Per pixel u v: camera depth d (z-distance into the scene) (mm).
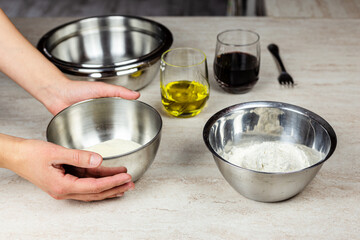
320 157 791
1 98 1105
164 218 740
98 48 1252
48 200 788
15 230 725
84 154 700
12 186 823
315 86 1115
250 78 1051
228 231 710
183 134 959
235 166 691
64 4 4016
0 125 996
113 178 708
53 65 1004
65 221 740
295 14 1526
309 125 833
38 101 1093
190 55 1020
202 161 881
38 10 3881
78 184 707
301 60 1231
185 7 3924
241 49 1036
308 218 731
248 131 885
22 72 988
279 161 771
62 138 869
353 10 1556
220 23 1467
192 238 699
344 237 693
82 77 1012
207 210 755
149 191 803
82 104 877
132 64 1006
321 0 1651
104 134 932
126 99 886
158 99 1090
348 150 891
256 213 745
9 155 739
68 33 1208
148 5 3979
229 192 796
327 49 1284
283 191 714
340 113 1008
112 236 707
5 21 997
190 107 979
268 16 1514
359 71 1172
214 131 825
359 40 1326
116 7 3943
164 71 970
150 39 1208
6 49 988
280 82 1125
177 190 804
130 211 758
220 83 1082
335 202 764
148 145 739
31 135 959
